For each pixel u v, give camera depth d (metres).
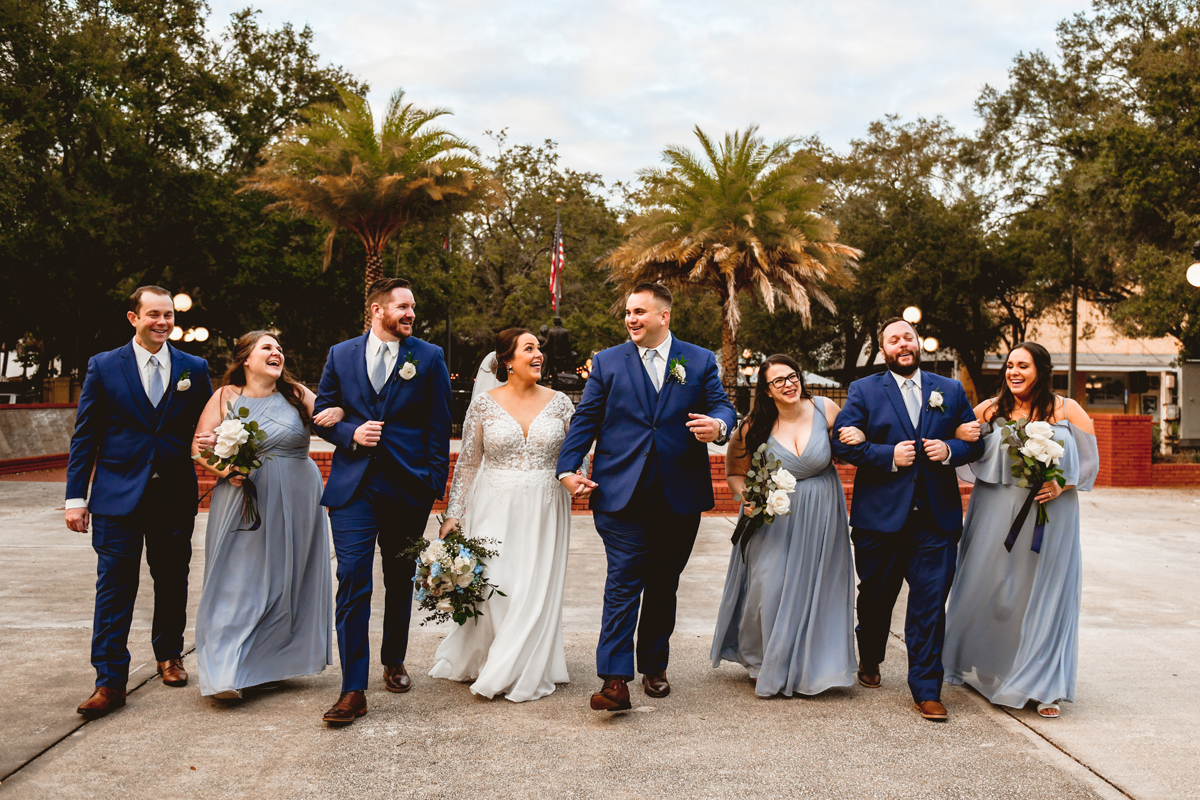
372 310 4.20
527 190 38.41
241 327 30.83
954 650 4.40
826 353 38.75
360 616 3.88
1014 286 32.28
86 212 23.08
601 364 4.21
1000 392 4.51
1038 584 4.06
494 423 4.36
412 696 4.19
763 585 4.24
